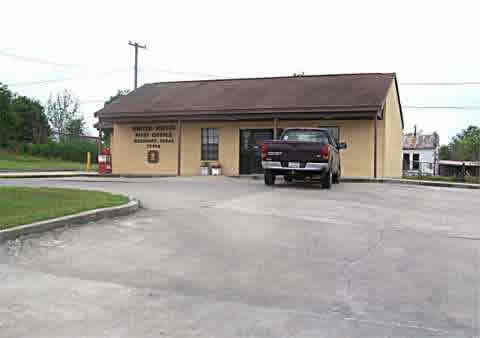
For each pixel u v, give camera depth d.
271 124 20.69
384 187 15.04
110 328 3.87
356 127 19.44
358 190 13.69
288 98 19.77
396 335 3.79
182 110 20.56
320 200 10.92
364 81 20.80
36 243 6.33
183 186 13.63
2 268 5.34
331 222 8.16
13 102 51.09
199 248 6.30
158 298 4.54
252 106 19.38
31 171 25.78
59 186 12.98
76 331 3.81
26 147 46.50
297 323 4.00
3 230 6.30
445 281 5.14
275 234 7.14
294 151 13.54
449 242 6.89
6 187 10.86
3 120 46.03
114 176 20.83
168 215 8.44
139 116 21.48
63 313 4.16
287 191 12.73
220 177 18.72
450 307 4.41
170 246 6.38
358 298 4.60
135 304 4.38
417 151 54.25
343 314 4.20
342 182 17.14
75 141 48.50
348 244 6.64
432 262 5.84
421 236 7.27
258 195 11.52
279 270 5.43
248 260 5.80
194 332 3.80
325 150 13.33
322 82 21.66
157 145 22.92
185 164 22.23
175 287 4.85
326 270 5.45
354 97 18.58
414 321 4.08
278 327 3.91
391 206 10.45
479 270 5.55
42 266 5.46
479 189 16.17
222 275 5.24
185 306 4.35
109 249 6.20
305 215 8.78
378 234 7.32
